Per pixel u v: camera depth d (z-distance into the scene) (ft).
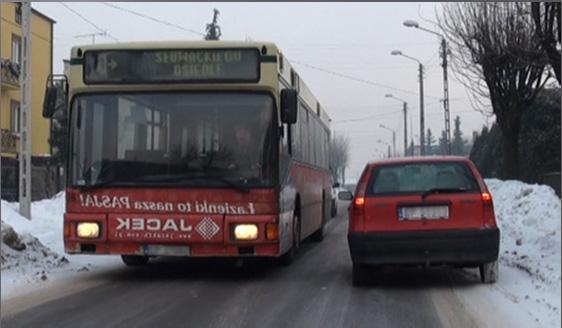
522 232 48.96
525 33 59.16
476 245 29.50
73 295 30.50
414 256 29.76
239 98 32.76
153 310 27.27
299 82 42.63
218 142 32.42
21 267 36.29
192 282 34.24
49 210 61.77
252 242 31.55
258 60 32.71
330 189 68.90
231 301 29.14
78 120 33.24
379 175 30.68
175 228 31.86
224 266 40.24
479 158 142.31
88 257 43.42
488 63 72.43
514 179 81.05
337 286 32.91
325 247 52.44
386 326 24.49
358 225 30.17
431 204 29.84
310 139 49.39
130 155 32.68
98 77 33.17
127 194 32.30
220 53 32.81
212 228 31.71
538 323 24.18
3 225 38.01
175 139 32.55
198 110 32.73
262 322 25.20
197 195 31.94
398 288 31.96
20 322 25.17
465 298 29.07
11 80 110.63
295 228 40.11
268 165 32.14
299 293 31.04
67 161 33.14
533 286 30.81
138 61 33.04
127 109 33.09
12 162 114.21
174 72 32.86
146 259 40.93
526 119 106.93
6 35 110.42
